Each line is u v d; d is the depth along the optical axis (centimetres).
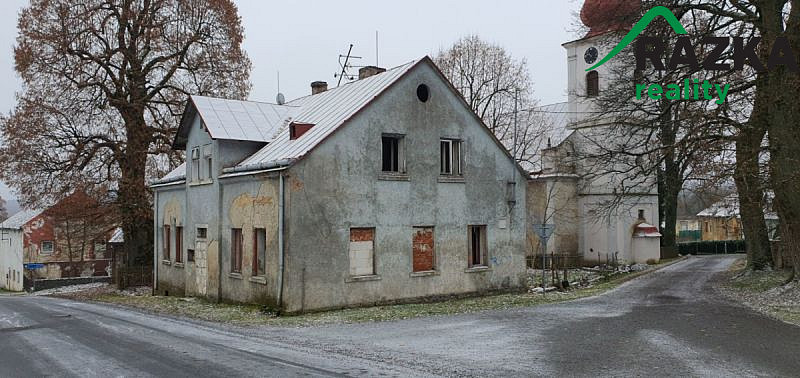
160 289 2867
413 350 1192
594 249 4391
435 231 2253
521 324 1567
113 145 3381
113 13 3375
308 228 1917
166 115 3534
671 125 2311
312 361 1080
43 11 3250
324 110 2308
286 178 1891
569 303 2123
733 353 1136
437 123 2277
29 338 1412
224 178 2189
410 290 2166
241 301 2130
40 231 6153
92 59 3306
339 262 1984
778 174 1994
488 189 2430
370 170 2077
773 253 3559
